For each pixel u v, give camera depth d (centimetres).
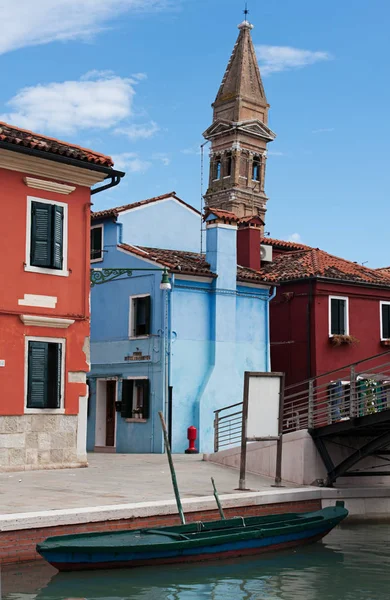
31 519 1226
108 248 2784
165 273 2139
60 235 1994
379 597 1165
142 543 1250
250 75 6856
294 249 3534
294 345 2978
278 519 1536
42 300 1952
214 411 2345
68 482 1694
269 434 1861
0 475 1788
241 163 6712
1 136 1838
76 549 1191
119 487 1644
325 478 1983
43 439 1931
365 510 1897
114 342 2709
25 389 1908
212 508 1520
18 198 1923
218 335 2641
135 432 2598
